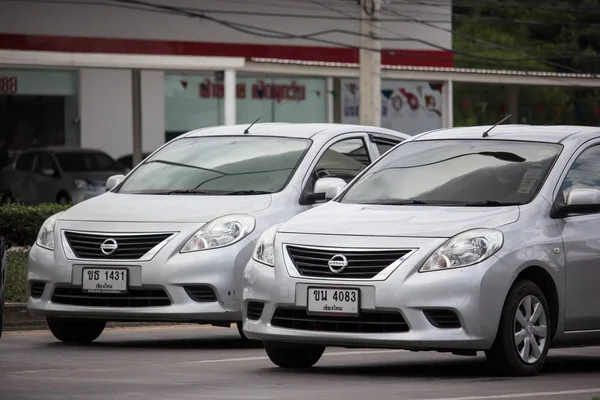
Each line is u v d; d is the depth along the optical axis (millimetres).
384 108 125062
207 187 36375
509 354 27141
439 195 29641
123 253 34000
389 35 128750
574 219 28938
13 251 56000
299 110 122375
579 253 28656
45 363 30625
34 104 114062
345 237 27578
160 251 33562
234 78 104688
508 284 26938
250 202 34844
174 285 33250
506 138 31062
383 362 31031
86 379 26953
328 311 27109
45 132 114688
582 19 186750
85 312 34062
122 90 117938
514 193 29016
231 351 34125
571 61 182125
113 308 33750
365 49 93438
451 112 119688
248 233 33812
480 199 29109
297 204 35312
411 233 27297
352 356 32469
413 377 27578
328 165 37094
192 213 34375
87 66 100062
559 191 29109
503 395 24062
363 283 26828
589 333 29188
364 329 27062
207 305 33312
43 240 35469
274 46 122375
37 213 58500
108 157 103125
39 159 101312
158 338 37906
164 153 38906
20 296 44844
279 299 27734
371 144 39000
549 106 161500
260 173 36406
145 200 35719
